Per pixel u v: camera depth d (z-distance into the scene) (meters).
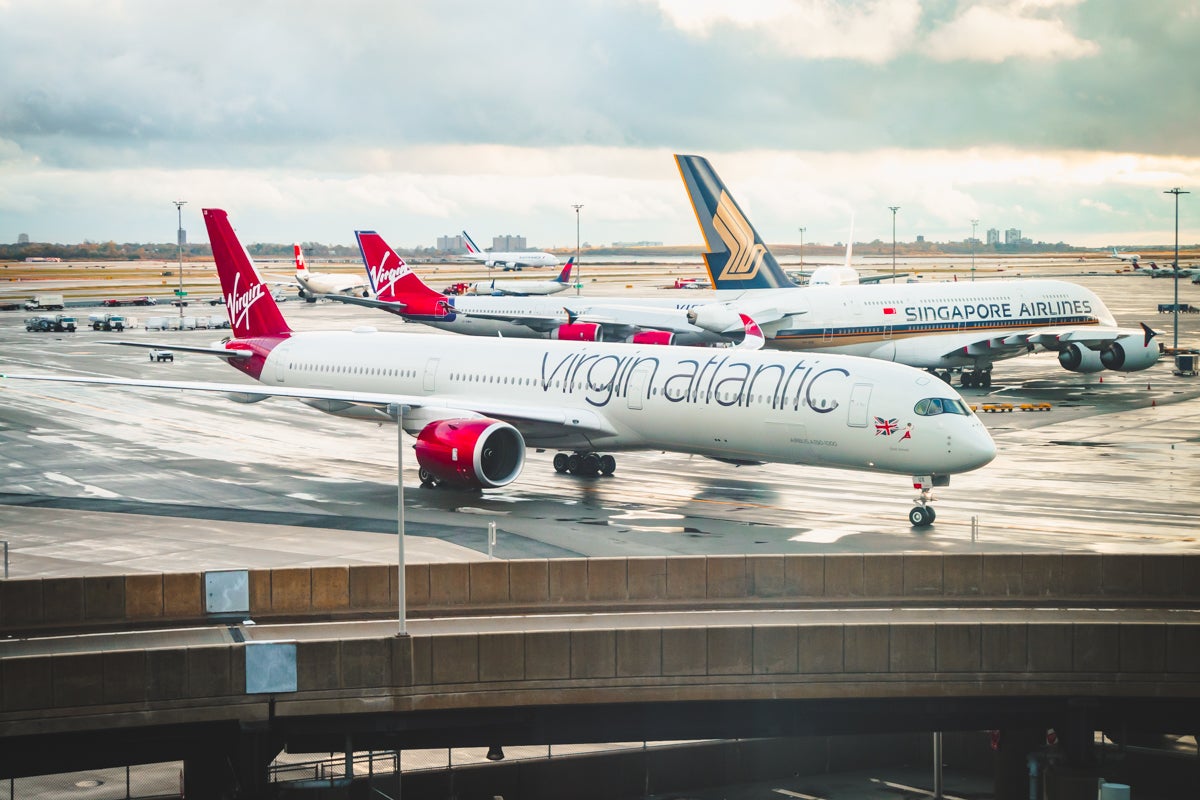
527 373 70.12
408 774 38.34
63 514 62.00
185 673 34.22
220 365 129.38
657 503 64.12
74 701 33.56
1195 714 38.28
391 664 35.22
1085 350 109.81
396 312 148.62
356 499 65.69
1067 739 37.06
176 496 66.62
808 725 37.88
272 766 36.91
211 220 85.56
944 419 56.38
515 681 35.72
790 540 55.69
